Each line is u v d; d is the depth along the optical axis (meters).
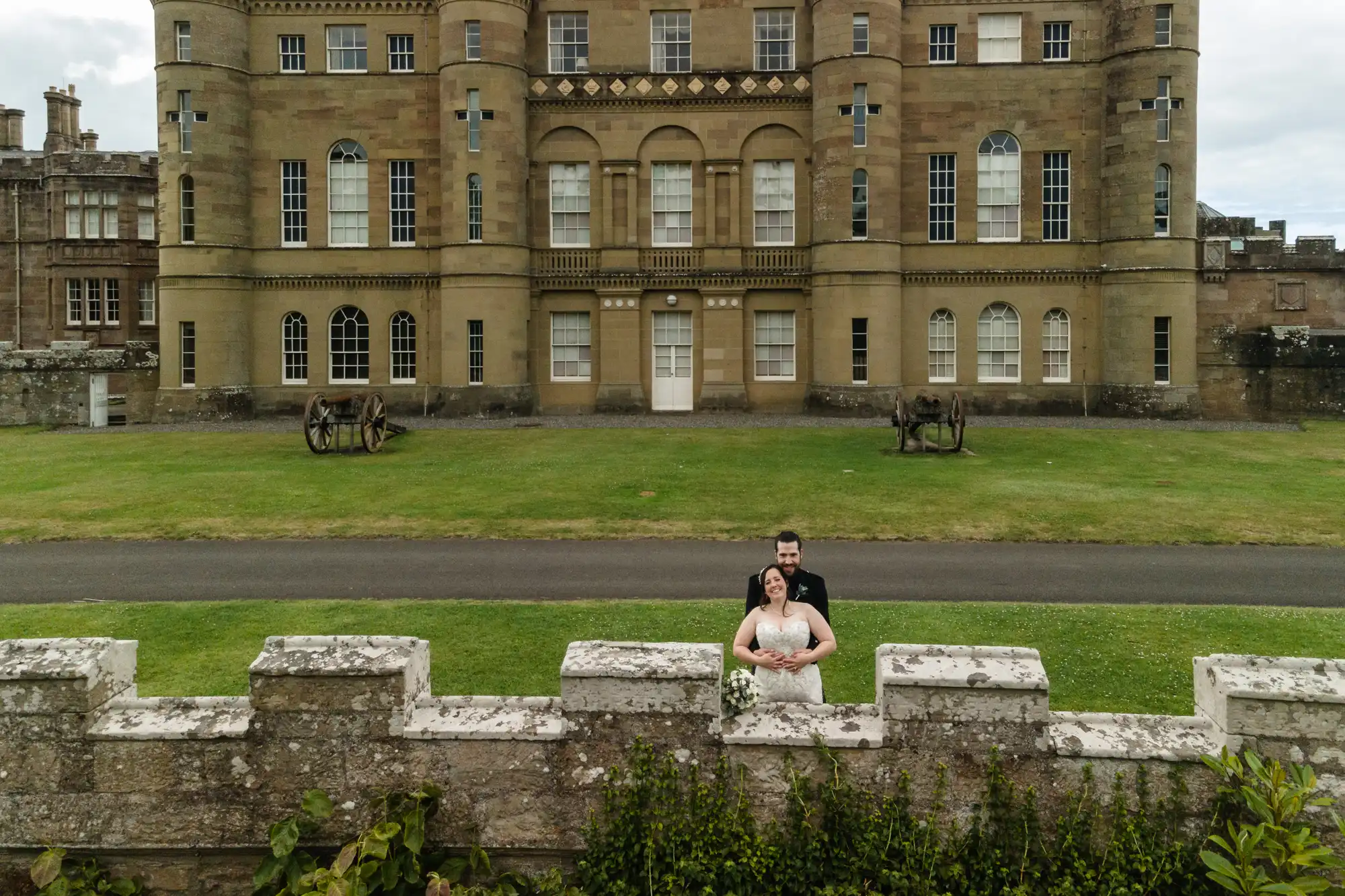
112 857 7.01
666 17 39.56
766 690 8.02
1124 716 6.83
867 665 11.08
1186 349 37.47
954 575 15.34
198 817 6.97
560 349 40.16
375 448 28.20
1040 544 17.36
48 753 6.98
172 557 16.64
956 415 27.52
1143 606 13.44
